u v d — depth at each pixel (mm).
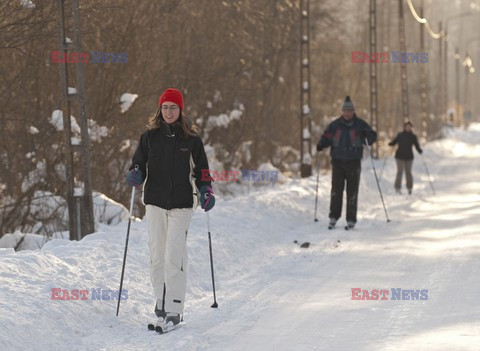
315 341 13625
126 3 34062
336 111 74000
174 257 14422
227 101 49094
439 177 57281
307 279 19703
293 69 63875
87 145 24359
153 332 14211
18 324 12906
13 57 31578
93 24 32969
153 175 14570
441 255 22891
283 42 60906
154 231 14688
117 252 19281
